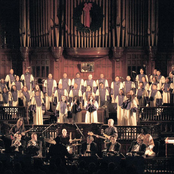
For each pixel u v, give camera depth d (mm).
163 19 31703
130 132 24188
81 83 29766
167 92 29047
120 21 30750
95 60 32156
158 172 19453
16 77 30188
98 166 16859
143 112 26828
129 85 29312
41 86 32062
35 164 16656
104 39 31172
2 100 29188
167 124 26688
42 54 31906
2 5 31953
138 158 18297
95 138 23297
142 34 31109
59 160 16641
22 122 24031
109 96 29125
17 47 32344
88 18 30766
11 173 15656
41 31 31344
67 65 32188
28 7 31109
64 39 31438
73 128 23797
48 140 22266
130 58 31719
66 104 27109
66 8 30953
